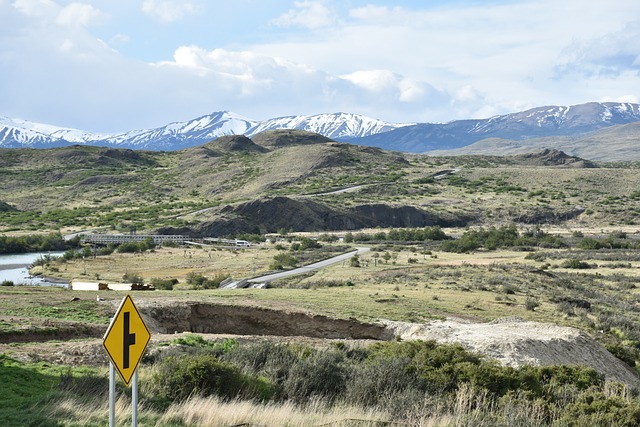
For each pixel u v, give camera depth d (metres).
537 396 16.77
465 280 60.75
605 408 15.39
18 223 166.50
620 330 43.22
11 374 15.20
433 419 12.68
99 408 12.95
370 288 52.34
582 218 171.88
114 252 115.50
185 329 32.91
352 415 13.37
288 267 88.19
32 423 11.62
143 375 15.83
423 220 171.12
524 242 121.25
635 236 137.62
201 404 13.34
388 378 16.39
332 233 152.88
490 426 12.59
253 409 13.45
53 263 100.31
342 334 33.31
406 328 32.97
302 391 16.02
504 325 33.62
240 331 33.81
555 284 64.81
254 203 161.88
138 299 34.56
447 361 18.98
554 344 29.81
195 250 118.06
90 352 20.64
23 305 30.20
